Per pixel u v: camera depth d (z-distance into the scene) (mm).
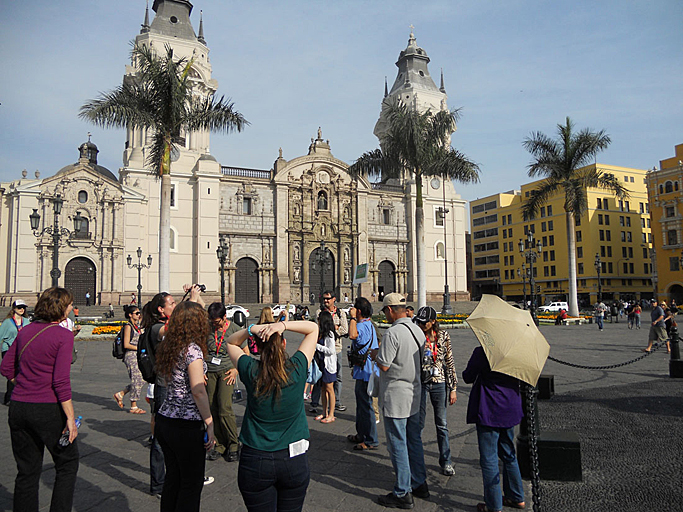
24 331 4867
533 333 5461
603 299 71625
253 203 55500
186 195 51781
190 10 57906
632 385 12805
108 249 47031
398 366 5676
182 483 4496
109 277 46875
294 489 3924
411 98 64875
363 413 7574
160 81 22328
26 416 4633
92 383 13383
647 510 5512
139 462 7027
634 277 75062
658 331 18797
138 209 48719
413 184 64500
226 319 7418
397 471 5523
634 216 76750
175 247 50688
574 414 9789
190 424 4480
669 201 64812
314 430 8680
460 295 64375
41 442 4770
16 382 4742
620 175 77250
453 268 65062
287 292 55281
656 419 9359
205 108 23797
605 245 73500
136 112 21812
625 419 9367
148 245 49500
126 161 52281
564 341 23906
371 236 61531
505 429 5484
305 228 57250
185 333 4617
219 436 7234
